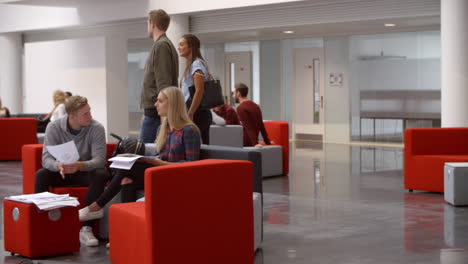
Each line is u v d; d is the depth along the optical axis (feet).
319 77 51.83
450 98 32.32
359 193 24.89
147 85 18.79
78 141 17.56
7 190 26.43
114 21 50.29
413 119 46.78
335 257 14.56
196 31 46.29
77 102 17.17
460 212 20.35
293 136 53.67
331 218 19.54
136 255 12.63
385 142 48.39
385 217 19.61
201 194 12.14
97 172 16.80
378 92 48.49
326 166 34.86
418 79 46.39
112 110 49.65
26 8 55.83
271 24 42.83
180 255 11.94
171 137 16.11
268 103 54.95
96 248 15.75
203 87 18.72
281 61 53.88
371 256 14.64
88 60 50.62
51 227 14.93
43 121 43.75
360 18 39.11
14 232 15.10
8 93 59.00
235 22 44.52
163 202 11.68
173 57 18.61
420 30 45.75
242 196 12.78
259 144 30.14
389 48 47.70
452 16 32.09
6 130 39.17
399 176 30.14
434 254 14.78
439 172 24.09
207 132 19.34
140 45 54.03
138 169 15.99
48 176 17.38
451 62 32.22
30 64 55.83
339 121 50.85
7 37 58.80
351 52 49.78
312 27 43.65
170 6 45.19
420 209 21.01
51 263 14.35
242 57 56.13
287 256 14.70
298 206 21.90
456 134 25.07
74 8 51.42
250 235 12.98
